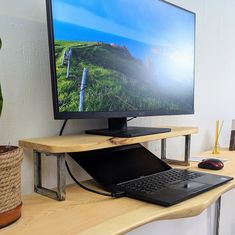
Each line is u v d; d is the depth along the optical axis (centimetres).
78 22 83
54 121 94
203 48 172
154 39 108
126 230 61
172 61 117
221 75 192
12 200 63
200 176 98
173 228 148
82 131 102
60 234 59
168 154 147
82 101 84
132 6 99
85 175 104
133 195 80
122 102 96
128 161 102
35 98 89
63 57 80
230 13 199
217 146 173
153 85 108
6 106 82
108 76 91
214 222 181
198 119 172
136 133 91
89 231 60
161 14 112
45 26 91
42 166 91
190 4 158
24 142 81
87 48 86
